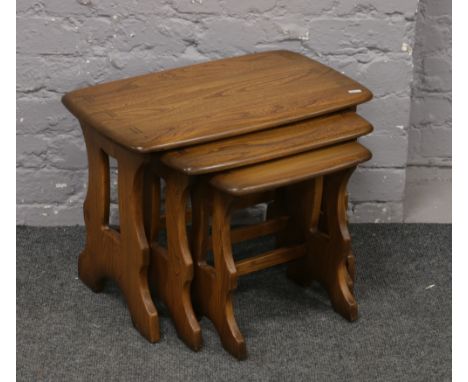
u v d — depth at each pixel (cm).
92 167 245
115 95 239
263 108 230
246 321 246
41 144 280
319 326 245
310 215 251
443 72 313
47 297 256
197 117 225
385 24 271
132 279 238
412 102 317
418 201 306
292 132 226
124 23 268
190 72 253
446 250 280
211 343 238
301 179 215
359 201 293
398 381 224
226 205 220
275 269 271
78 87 275
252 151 217
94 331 242
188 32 270
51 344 237
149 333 237
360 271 269
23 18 266
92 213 251
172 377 225
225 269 225
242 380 224
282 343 238
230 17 269
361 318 248
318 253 252
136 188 228
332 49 274
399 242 284
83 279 262
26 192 286
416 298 257
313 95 238
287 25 271
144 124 221
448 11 304
